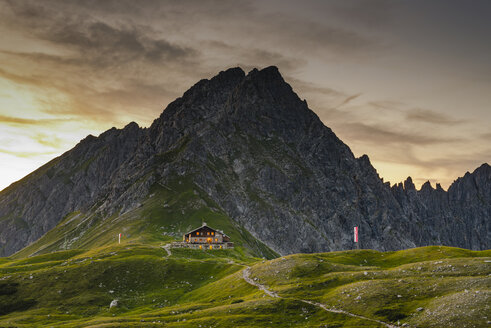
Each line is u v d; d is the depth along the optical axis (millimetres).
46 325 108500
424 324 72438
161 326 87250
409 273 98188
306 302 91750
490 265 93500
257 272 121688
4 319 119188
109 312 120125
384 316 78688
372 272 102312
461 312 71875
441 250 127250
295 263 119625
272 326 82938
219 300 109688
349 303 86562
